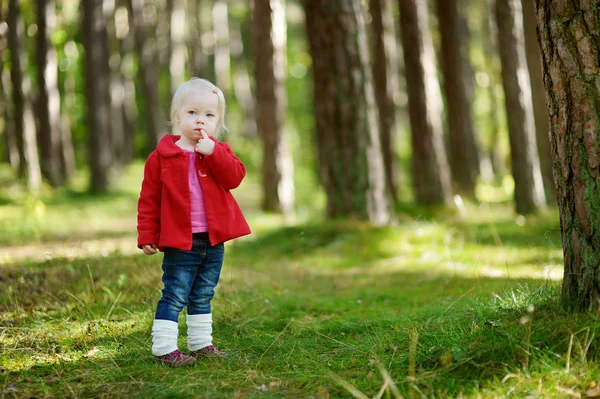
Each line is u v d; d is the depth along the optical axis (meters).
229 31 35.94
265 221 12.41
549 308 3.29
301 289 5.94
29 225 10.53
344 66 8.92
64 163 22.94
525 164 11.70
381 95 14.71
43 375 3.20
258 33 13.87
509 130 11.84
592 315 2.97
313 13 9.12
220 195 3.36
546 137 12.72
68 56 25.61
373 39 14.80
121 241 9.37
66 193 17.94
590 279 3.13
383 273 6.75
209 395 2.83
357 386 2.87
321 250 8.11
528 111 11.69
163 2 31.28
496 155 28.53
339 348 3.56
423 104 12.91
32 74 22.14
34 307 4.55
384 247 7.98
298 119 33.91
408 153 24.84
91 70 18.78
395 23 23.73
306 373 3.11
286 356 3.44
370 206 8.99
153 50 30.59
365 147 8.98
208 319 3.50
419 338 3.38
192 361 3.29
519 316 3.30
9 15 17.41
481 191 18.38
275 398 2.79
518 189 11.73
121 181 21.78
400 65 26.06
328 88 9.01
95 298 4.68
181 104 3.42
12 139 22.28
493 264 6.77
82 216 13.66
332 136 9.04
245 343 3.78
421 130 12.95
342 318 4.48
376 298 5.30
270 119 13.82
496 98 26.62
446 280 5.81
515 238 8.75
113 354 3.52
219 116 3.50
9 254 7.58
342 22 8.88
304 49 34.59
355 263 7.46
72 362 3.40
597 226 3.11
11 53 17.48
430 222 9.56
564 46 3.20
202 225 3.31
